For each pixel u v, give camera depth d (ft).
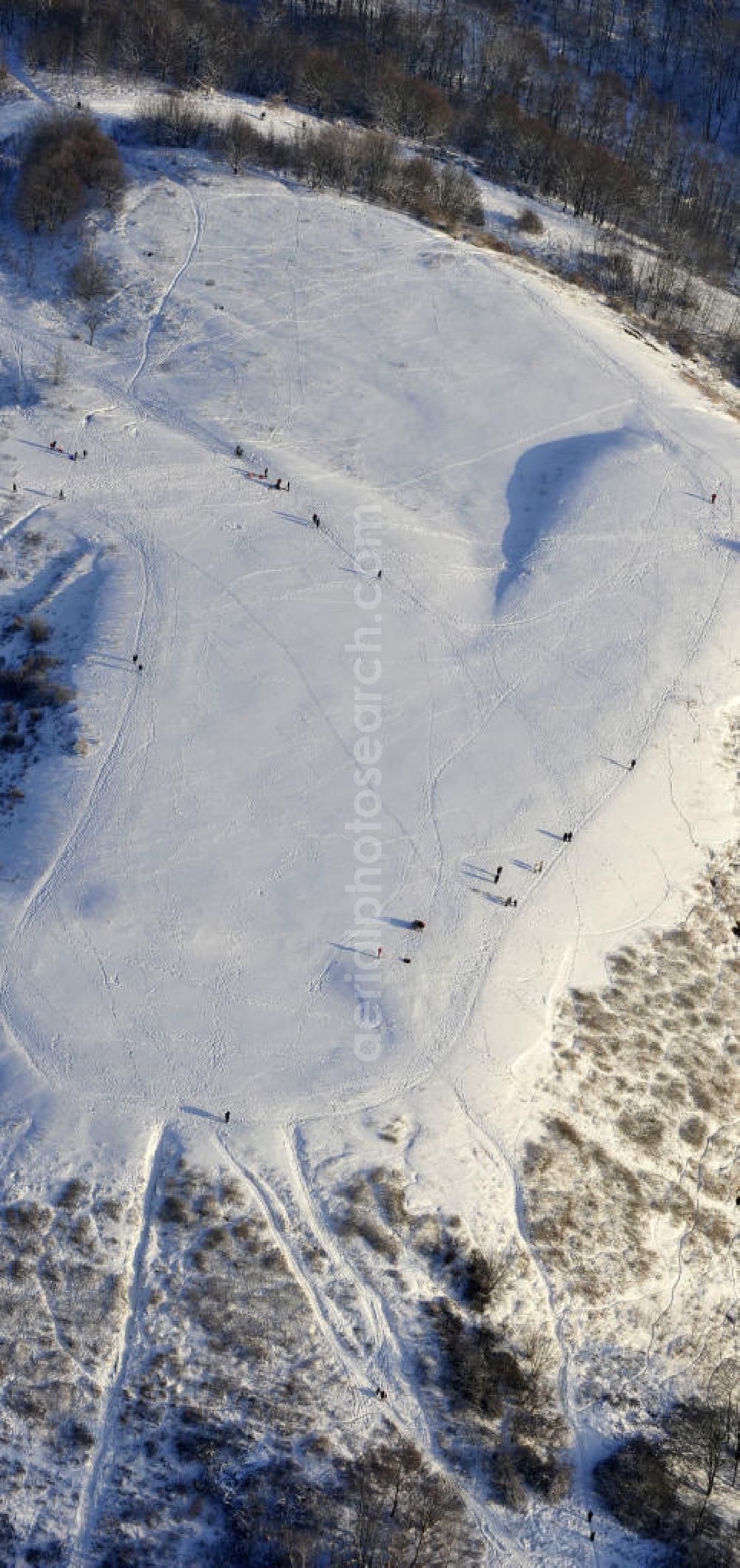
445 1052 222.07
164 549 305.94
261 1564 173.68
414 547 314.55
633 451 341.41
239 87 490.90
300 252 409.08
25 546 306.14
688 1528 184.55
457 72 553.23
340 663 282.77
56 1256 196.95
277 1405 187.52
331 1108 213.87
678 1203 217.77
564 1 634.02
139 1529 177.06
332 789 257.75
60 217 402.31
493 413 357.20
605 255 450.71
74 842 245.24
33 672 276.62
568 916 244.01
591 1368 198.70
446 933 237.04
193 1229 200.13
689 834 262.47
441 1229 203.51
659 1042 233.96
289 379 364.17
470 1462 186.39
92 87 471.62
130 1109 212.02
